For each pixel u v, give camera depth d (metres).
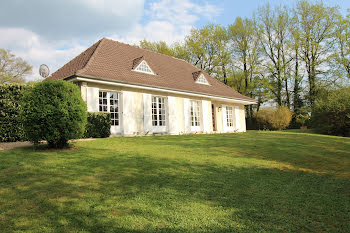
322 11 25.05
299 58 27.16
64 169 5.07
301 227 2.80
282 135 13.40
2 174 4.68
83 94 11.02
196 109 17.22
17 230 2.67
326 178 5.07
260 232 2.65
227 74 30.78
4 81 27.23
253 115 28.89
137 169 5.14
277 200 3.63
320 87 25.48
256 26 28.14
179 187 4.09
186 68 19.70
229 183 4.39
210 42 30.53
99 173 4.82
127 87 12.87
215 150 7.64
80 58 14.19
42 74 12.66
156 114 14.48
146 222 2.86
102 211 3.15
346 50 24.62
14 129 9.19
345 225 2.87
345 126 17.44
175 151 7.27
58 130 6.93
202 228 2.72
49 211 3.15
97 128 10.38
